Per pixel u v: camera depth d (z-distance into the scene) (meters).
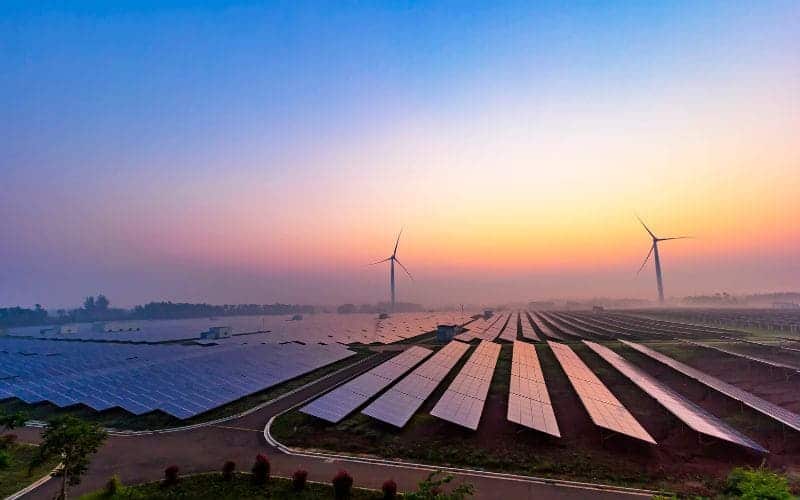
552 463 31.64
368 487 28.28
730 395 45.31
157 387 50.81
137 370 58.06
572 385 48.12
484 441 35.72
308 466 31.69
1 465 30.89
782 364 60.41
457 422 36.19
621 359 65.81
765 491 21.83
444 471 30.62
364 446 35.16
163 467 32.03
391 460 32.59
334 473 30.45
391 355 80.62
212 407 45.22
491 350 70.38
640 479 29.41
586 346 83.38
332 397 43.78
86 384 53.25
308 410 40.31
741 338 93.50
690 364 66.81
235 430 39.81
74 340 129.50
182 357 69.00
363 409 40.69
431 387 48.31
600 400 42.16
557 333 115.38
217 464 32.38
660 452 34.03
